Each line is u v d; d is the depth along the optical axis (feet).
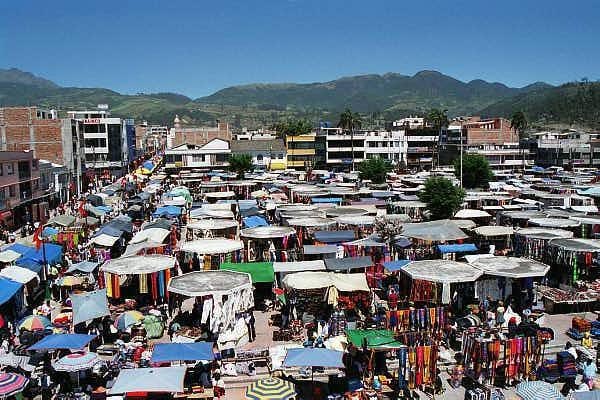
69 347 73.82
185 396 70.59
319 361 69.67
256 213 188.03
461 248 127.44
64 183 295.69
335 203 214.48
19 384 64.34
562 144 454.40
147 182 335.26
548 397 59.82
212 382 74.49
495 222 179.11
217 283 92.43
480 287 99.19
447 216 185.88
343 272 112.88
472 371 75.41
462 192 193.26
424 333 81.92
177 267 118.01
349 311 96.99
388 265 114.52
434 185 190.90
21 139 317.83
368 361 75.77
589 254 110.42
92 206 197.36
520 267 99.81
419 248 133.80
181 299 104.58
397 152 501.15
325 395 72.28
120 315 94.53
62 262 132.36
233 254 127.03
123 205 238.27
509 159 467.93
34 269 111.14
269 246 137.69
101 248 145.89
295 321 94.12
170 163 428.15
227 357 82.74
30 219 223.51
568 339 88.89
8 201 203.31
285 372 79.00
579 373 76.33
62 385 72.13
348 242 129.29
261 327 97.45
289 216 159.22
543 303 104.47
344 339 82.89
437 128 532.73
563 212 165.58
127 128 463.83
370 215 164.04
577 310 102.94
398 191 242.99
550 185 254.47
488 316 93.81
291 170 407.03
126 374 65.82
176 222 187.01
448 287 92.99
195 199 246.88
